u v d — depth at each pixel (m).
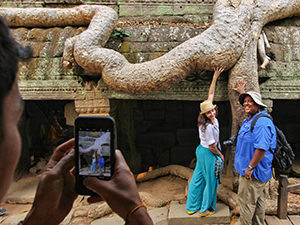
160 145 5.91
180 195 3.79
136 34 3.56
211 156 3.00
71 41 3.25
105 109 3.62
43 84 3.59
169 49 3.39
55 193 0.74
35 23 3.81
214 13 3.29
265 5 3.23
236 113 3.20
